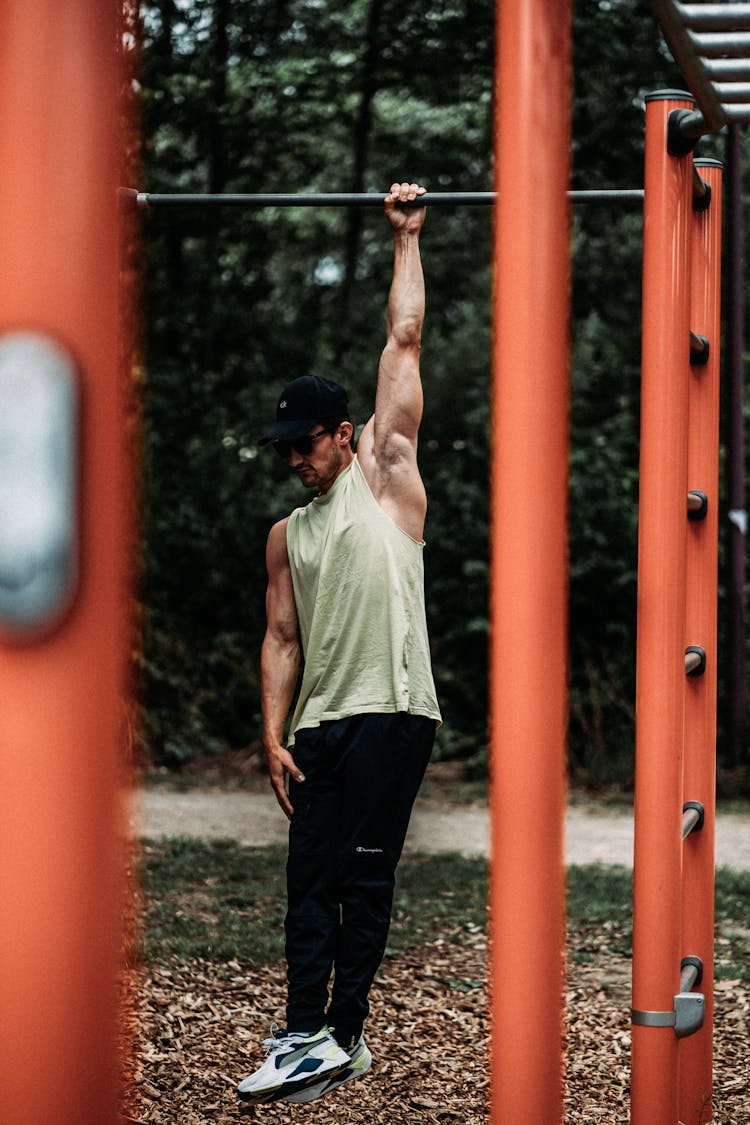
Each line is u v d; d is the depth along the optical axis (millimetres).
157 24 14914
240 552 13359
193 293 15078
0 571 625
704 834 3730
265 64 15906
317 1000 3326
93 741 637
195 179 16797
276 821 9570
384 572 3301
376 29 15484
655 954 2900
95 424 643
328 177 17547
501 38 1740
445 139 16734
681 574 2926
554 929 1852
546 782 1822
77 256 642
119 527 648
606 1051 4574
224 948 5648
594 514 12797
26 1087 626
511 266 1758
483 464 13617
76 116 642
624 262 15914
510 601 1801
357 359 15109
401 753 3299
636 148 15602
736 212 12219
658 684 2902
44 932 628
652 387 2930
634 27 15109
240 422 14195
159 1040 4398
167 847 8219
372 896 3326
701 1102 3750
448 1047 4605
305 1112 3887
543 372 1773
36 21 636
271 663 3486
